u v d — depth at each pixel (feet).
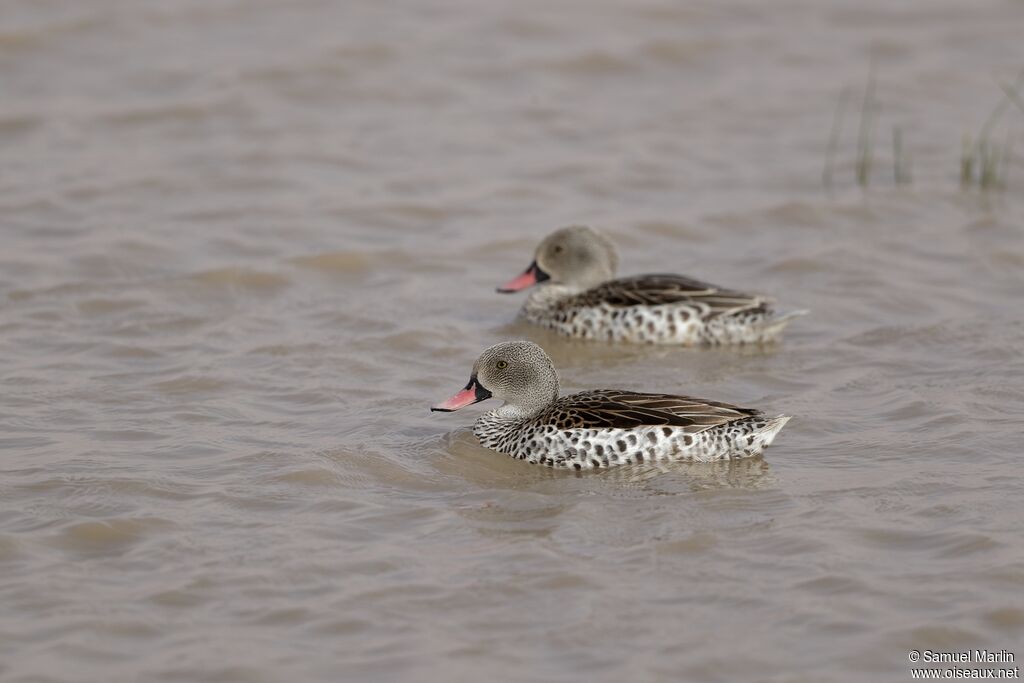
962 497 41.06
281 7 91.66
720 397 50.83
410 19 91.15
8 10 88.63
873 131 80.33
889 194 72.49
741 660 33.06
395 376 52.29
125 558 37.50
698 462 44.04
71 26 87.25
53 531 38.78
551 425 44.42
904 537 38.68
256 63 84.64
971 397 49.37
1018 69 88.02
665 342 57.52
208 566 37.11
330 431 46.70
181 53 85.66
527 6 93.25
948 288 61.26
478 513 40.55
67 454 43.98
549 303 60.29
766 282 62.95
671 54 88.79
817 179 74.59
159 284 60.59
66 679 32.14
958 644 33.63
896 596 35.60
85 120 78.02
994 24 93.91
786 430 46.96
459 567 37.22
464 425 48.01
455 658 33.14
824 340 56.54
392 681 32.22
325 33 88.69
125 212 68.23
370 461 44.06
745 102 83.61
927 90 85.40
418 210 69.82
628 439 43.86
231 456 44.14
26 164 72.95
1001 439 45.47
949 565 37.06
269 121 79.25
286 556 37.73
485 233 67.97
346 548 38.24
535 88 84.38
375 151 76.48
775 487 42.11
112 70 83.61
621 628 34.32
